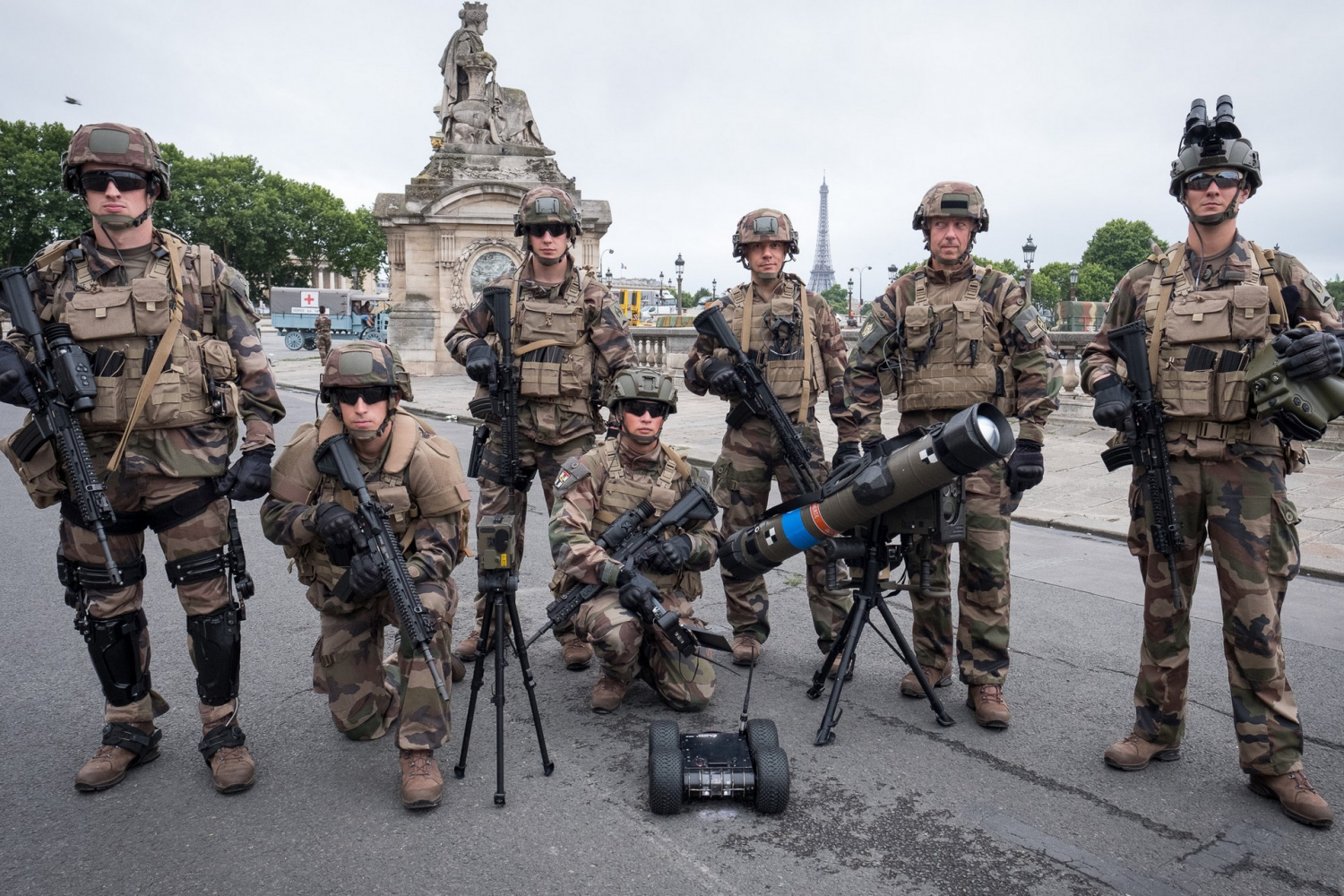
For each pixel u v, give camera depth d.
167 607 5.59
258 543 7.14
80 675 4.49
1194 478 3.38
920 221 4.11
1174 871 2.93
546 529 7.61
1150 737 3.60
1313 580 6.19
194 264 3.42
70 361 3.11
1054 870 2.94
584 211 27.16
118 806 3.31
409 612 3.22
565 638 4.66
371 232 71.62
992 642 3.97
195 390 3.31
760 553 4.07
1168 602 3.51
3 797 3.37
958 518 3.77
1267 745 3.28
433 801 3.29
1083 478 9.66
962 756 3.71
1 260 57.03
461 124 26.50
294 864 2.95
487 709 4.18
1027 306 4.00
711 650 4.89
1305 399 3.04
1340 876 2.91
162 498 3.35
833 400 4.69
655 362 21.22
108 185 3.20
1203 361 3.28
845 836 3.13
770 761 3.26
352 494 3.48
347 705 3.74
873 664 4.76
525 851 3.03
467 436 13.96
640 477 4.21
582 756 3.72
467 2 26.53
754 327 4.66
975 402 4.01
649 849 3.05
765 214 4.56
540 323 4.54
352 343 3.41
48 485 3.28
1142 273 3.57
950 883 2.87
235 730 3.53
